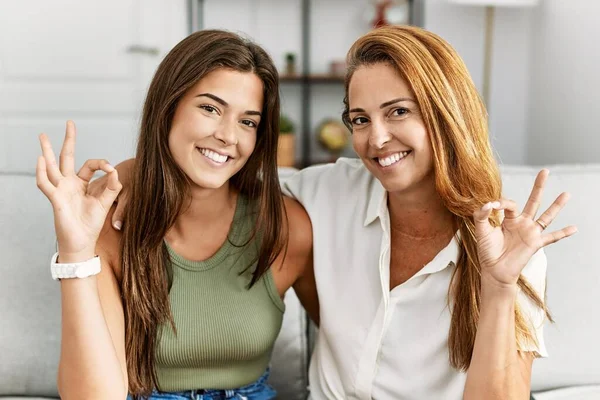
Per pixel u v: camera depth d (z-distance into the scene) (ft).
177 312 4.15
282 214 4.40
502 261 3.48
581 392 4.70
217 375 4.28
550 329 4.82
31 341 4.74
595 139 10.94
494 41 14.14
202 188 4.12
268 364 4.71
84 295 3.56
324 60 14.76
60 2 12.05
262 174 4.36
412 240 4.23
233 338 4.18
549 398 4.61
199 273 4.24
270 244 4.27
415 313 4.09
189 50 3.93
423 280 4.08
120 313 4.01
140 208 4.06
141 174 4.06
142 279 4.04
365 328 4.17
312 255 4.54
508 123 14.34
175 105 3.94
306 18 14.21
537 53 13.58
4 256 4.78
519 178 5.09
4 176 5.00
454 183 3.85
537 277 3.95
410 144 3.76
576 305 4.83
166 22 12.45
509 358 3.59
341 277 4.29
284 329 5.07
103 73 12.31
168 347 4.11
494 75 14.20
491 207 3.40
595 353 4.83
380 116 3.79
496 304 3.55
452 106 3.75
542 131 13.30
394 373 4.14
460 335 3.92
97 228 3.56
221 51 3.89
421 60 3.72
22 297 4.75
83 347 3.55
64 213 3.45
